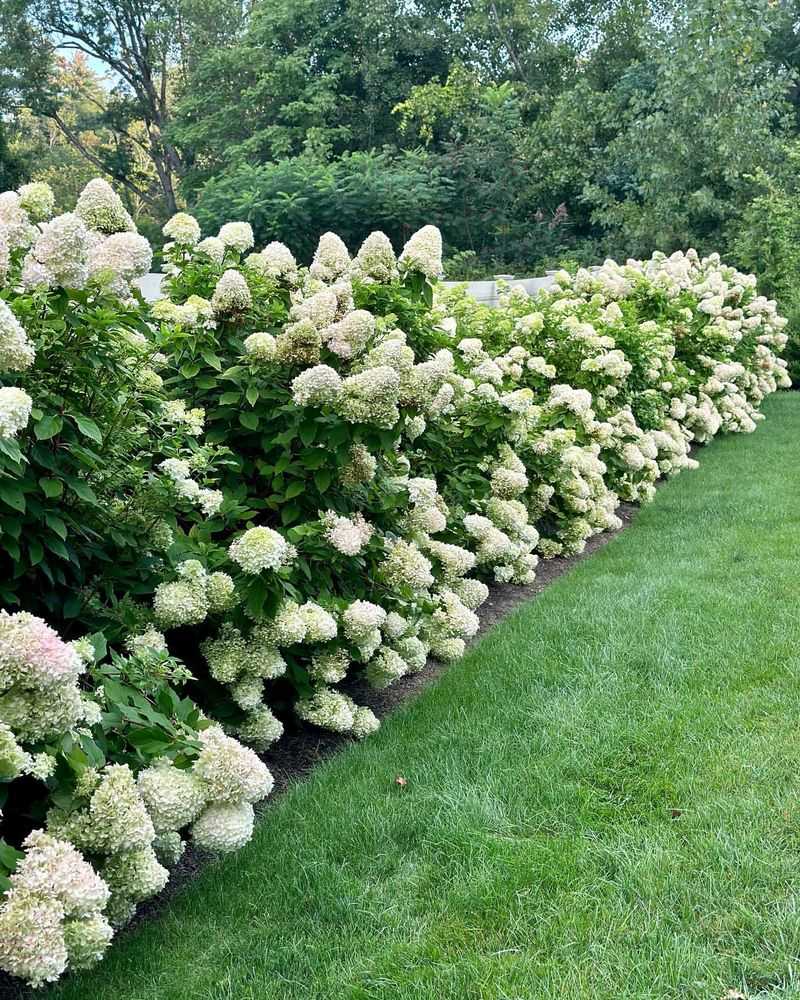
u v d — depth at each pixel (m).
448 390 4.23
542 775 3.22
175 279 4.35
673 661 4.15
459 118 23.86
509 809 3.05
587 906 2.53
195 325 3.87
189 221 4.47
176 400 3.52
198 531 3.38
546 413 6.20
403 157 24.03
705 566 5.69
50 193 3.25
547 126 22.30
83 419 2.70
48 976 1.87
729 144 16.78
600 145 22.19
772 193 16.23
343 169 20.73
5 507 2.71
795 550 5.89
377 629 3.68
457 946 2.42
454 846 2.81
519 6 25.64
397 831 2.95
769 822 2.87
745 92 17.39
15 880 1.95
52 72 31.92
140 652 2.70
